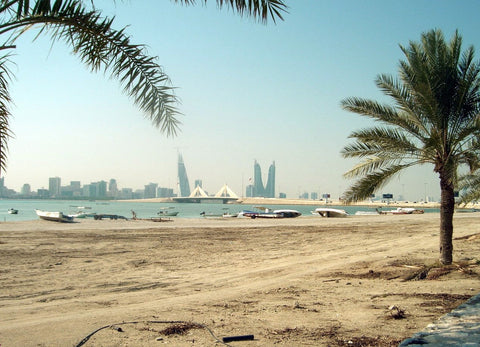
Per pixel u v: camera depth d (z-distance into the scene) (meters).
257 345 5.16
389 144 12.16
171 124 6.43
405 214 68.25
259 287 10.61
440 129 11.79
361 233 29.81
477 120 11.04
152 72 6.24
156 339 5.43
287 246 22.34
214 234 29.52
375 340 5.34
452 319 5.89
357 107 12.49
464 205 13.29
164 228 34.28
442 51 11.80
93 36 5.79
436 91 11.68
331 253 18.41
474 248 16.84
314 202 190.50
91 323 6.45
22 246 20.20
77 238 24.89
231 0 5.40
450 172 11.03
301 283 10.84
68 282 11.97
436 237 23.56
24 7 5.01
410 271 11.38
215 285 11.50
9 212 84.38
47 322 6.59
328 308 7.54
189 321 6.52
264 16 5.47
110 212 99.25
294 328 6.07
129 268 14.84
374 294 8.76
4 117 5.73
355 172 12.54
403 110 12.66
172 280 12.41
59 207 138.75
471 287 8.99
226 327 6.16
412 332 5.68
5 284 11.51
